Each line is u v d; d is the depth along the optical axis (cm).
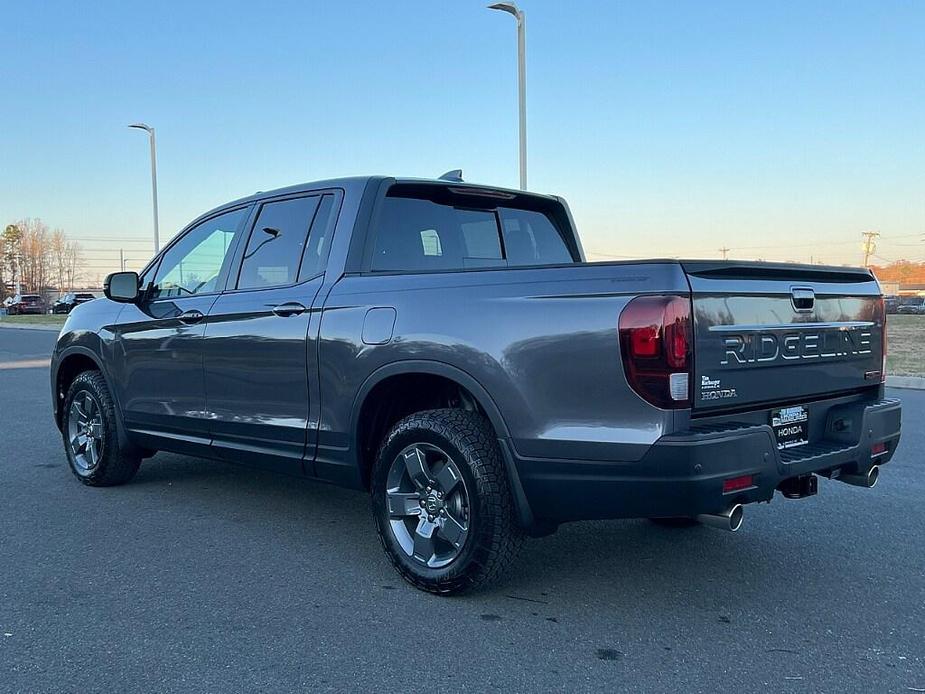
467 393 409
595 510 354
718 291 347
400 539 416
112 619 374
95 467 607
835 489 624
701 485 327
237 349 493
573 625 371
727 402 351
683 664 333
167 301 555
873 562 458
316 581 425
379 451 423
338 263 452
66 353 634
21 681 315
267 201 512
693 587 419
